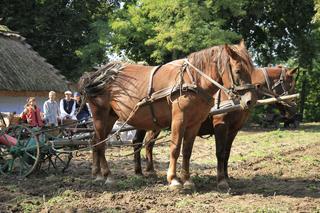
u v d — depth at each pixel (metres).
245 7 31.61
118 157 14.36
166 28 25.06
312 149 16.97
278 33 35.19
